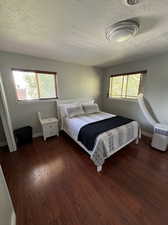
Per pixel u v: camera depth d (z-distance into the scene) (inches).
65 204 51.6
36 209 49.4
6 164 78.8
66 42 74.9
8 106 100.7
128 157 86.1
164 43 77.0
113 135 77.4
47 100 122.4
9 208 41.8
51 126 115.9
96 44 78.4
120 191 58.1
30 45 79.4
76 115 120.2
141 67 117.8
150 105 114.7
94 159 70.4
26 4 41.0
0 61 91.0
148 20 51.9
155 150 95.5
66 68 129.2
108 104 167.6
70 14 47.0
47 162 81.0
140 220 45.1
